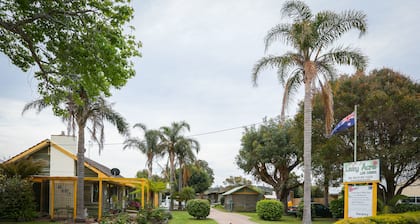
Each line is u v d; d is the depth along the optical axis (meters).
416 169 24.84
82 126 23.09
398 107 21.08
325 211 32.38
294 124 27.92
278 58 18.67
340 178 25.77
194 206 27.78
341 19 17.92
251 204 42.88
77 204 22.44
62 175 26.12
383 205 21.48
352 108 22.58
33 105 21.98
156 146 41.06
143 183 24.45
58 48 10.55
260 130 38.44
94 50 10.01
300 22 18.09
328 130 18.17
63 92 12.72
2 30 11.24
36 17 9.91
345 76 24.78
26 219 21.55
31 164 22.86
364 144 22.67
